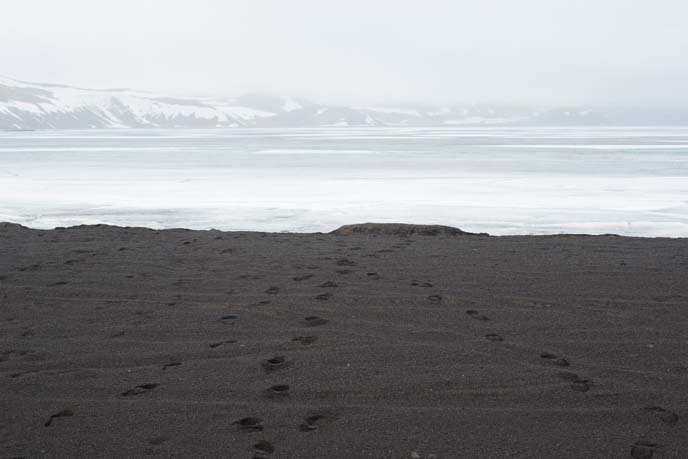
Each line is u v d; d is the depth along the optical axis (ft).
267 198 79.87
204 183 102.58
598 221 57.11
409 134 565.94
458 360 11.54
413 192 86.17
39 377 11.05
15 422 9.25
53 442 8.58
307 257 21.89
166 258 22.11
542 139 360.07
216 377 10.93
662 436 8.46
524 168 132.98
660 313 14.42
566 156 177.58
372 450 8.18
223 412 9.46
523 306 15.19
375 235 29.07
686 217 59.16
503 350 12.08
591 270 19.10
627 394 9.91
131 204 73.15
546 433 8.61
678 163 143.33
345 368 11.22
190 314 14.93
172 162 163.73
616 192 83.10
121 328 13.93
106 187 96.07
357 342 12.67
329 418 9.23
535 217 59.98
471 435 8.58
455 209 66.59
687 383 10.34
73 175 121.29
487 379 10.59
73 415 9.46
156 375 11.09
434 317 14.37
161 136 509.76
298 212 64.69
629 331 13.14
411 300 15.81
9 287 17.97
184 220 59.36
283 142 334.44
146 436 8.71
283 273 19.22
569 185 93.30
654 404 9.53
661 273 18.54
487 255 22.06
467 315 14.49
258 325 13.99
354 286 17.35
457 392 10.09
